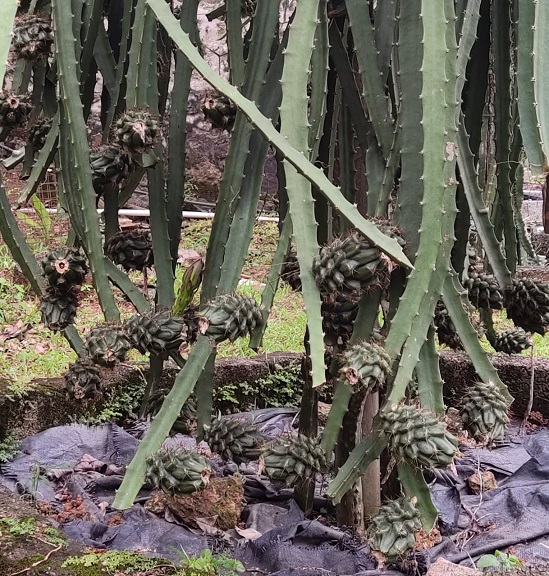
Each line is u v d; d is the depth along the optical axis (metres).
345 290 0.84
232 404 2.28
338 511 1.47
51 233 3.63
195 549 1.39
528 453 2.02
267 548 1.37
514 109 1.33
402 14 0.92
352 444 1.34
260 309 1.01
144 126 1.00
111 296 1.07
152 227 1.17
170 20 0.83
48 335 2.88
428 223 0.87
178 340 1.04
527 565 1.37
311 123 1.07
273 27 1.07
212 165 5.23
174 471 0.89
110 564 1.01
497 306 1.29
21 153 1.44
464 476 1.86
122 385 2.12
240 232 1.06
